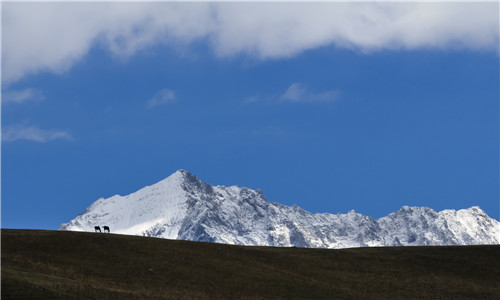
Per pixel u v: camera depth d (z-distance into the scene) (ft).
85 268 387.96
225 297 368.68
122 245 438.81
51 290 319.68
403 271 458.50
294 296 385.50
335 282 422.00
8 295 302.66
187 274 402.52
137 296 341.21
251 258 455.22
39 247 414.00
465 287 428.56
